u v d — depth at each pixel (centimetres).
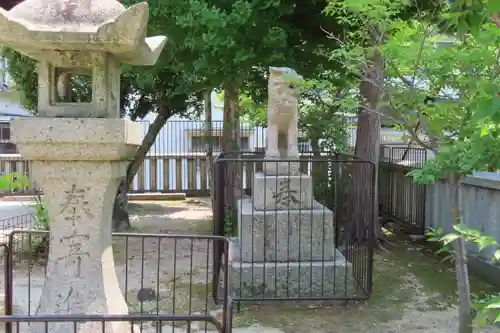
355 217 648
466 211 670
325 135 904
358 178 632
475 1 231
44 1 288
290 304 523
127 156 316
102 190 306
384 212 970
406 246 773
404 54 317
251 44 645
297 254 539
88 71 307
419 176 354
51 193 306
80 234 307
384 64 383
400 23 336
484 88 228
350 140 1075
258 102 823
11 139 292
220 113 1500
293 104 579
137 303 519
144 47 301
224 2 644
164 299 534
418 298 544
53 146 292
